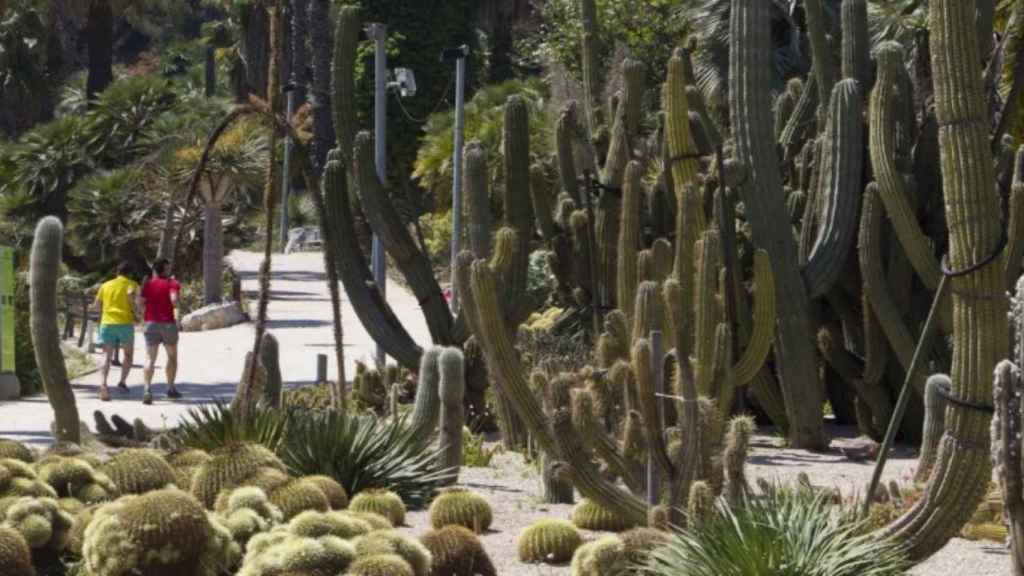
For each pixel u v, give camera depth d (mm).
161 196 40250
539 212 17906
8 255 19594
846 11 16234
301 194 63469
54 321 11742
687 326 12109
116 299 21312
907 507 10344
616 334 11797
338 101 17328
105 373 20906
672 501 9391
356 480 11219
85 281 41531
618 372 10164
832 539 8305
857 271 15906
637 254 13617
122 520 7746
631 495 9883
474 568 8742
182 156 37875
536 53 43469
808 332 15180
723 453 9891
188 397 21406
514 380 10062
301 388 19734
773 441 15953
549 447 10117
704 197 15758
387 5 58250
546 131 29500
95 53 54031
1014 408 8164
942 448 8617
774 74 31094
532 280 26391
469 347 16875
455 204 26625
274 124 12312
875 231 14695
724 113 28781
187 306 38625
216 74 78750
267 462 9664
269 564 7746
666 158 16391
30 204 45438
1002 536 10281
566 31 39281
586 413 9727
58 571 8320
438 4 58594
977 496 8570
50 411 19172
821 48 16578
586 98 19422
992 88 15680
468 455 13984
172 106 45750
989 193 8312
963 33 8266
